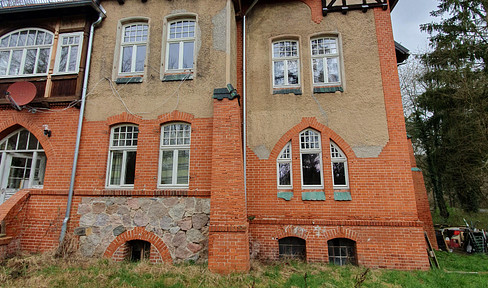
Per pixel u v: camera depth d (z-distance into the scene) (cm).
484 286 552
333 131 789
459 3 1473
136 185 721
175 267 598
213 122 683
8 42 890
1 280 513
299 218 747
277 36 883
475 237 924
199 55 776
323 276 591
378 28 838
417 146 1900
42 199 740
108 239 684
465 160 1432
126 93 787
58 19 867
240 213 618
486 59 1381
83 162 756
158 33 816
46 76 835
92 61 827
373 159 753
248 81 862
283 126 816
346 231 709
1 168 848
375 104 786
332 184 758
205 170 704
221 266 592
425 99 1600
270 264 687
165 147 748
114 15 851
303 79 836
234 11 862
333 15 871
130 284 511
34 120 808
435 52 1524
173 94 764
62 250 670
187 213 671
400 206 714
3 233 673
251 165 802
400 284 559
